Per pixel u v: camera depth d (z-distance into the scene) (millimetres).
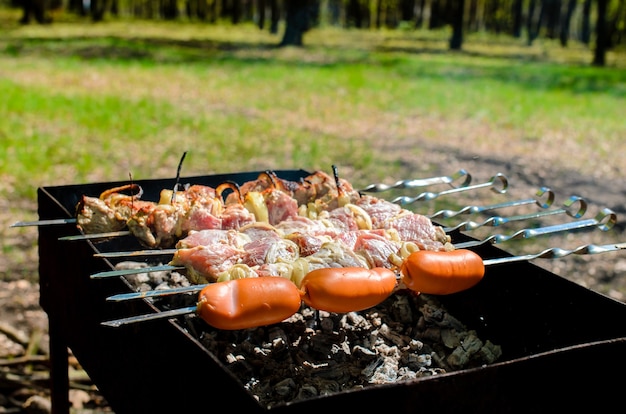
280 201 2910
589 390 1955
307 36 31156
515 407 1875
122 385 2340
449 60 23641
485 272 2729
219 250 2363
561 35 37812
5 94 13117
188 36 29484
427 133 11305
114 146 9844
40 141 9883
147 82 15773
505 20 44344
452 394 1782
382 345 2621
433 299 2953
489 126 12047
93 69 17438
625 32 37531
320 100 14156
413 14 42750
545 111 13680
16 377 4109
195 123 11492
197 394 1818
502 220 2824
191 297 2820
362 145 10320
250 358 2516
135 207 2814
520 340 2535
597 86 17984
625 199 8078
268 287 2025
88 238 2547
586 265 6145
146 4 46250
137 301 2129
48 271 3088
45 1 37312
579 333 2291
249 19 43000
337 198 2986
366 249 2410
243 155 9570
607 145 10820
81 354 2748
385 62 21703
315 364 2490
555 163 9625
